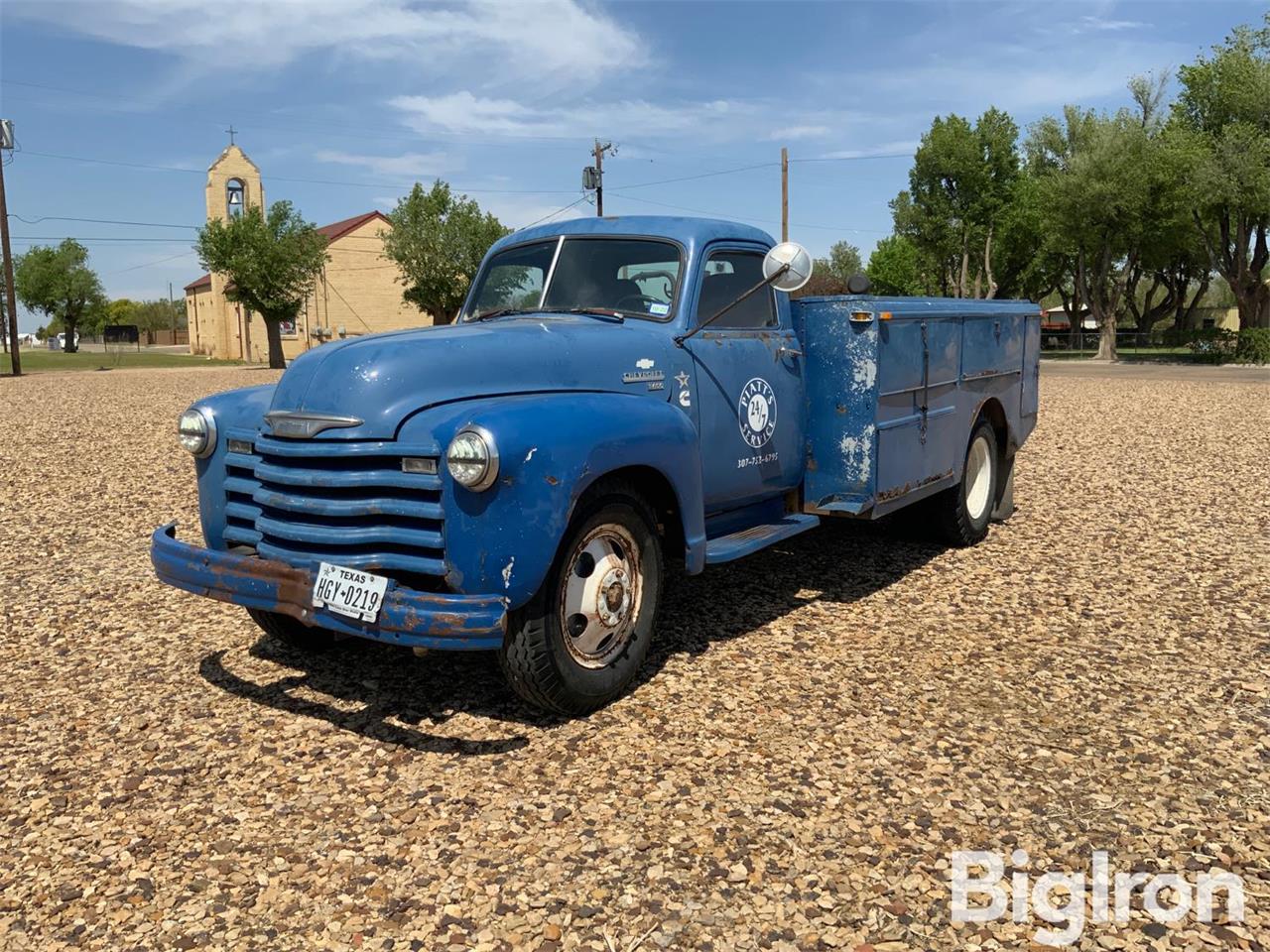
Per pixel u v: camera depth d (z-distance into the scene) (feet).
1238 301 121.80
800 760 12.47
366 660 16.16
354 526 12.53
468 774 12.17
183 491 31.27
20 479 33.63
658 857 10.33
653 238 16.61
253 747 13.02
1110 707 14.05
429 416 12.44
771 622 17.85
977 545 23.56
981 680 15.05
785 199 118.01
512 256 17.92
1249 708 13.99
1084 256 136.46
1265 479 32.32
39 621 18.21
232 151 170.50
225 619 18.30
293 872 10.16
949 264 181.06
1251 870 10.12
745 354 16.87
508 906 9.53
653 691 14.66
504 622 11.66
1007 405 24.68
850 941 9.03
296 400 13.08
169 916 9.46
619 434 13.11
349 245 171.22
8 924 9.37
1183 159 112.98
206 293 203.92
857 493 18.19
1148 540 23.85
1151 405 60.49
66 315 273.54
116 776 12.25
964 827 10.91
